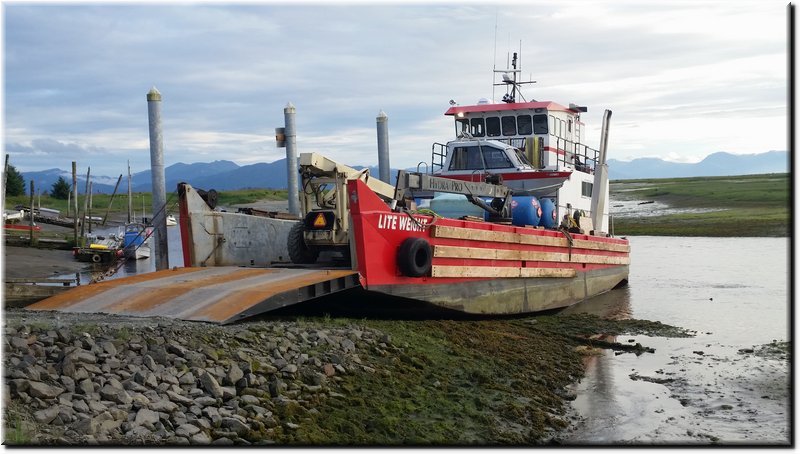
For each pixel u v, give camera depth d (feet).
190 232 45.29
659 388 37.86
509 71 73.15
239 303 34.60
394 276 41.19
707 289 75.56
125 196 337.72
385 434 26.32
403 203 43.21
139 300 37.40
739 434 30.81
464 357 37.68
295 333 32.99
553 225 59.93
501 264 50.55
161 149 53.11
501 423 30.01
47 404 22.13
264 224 50.24
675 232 179.22
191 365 26.81
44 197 310.04
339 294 40.37
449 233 44.70
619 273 74.74
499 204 52.95
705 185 361.71
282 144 59.88
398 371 32.65
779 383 38.73
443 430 27.73
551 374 38.96
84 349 26.22
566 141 70.90
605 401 35.47
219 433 22.97
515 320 52.49
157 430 22.15
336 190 44.14
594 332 50.70
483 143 63.57
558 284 59.36
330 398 27.81
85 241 134.41
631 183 439.63
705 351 46.11
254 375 27.43
